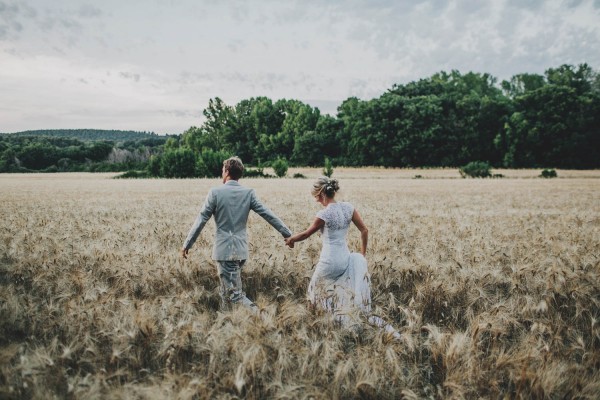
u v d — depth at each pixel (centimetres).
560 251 627
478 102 8012
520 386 279
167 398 244
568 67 8306
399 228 906
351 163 8444
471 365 293
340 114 10025
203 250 614
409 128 7650
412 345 316
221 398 263
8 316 359
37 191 2970
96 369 300
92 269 546
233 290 449
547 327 331
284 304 371
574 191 2817
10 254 607
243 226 460
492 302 436
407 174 6172
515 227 999
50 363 275
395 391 284
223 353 298
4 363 272
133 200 2012
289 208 1462
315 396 256
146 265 530
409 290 516
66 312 354
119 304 370
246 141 11438
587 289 436
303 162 9219
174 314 365
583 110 7150
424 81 9162
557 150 7131
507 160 7381
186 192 2750
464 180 4678
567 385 285
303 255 583
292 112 10662
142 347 321
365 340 350
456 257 585
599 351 319
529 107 7612
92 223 1046
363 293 441
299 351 294
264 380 284
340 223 451
